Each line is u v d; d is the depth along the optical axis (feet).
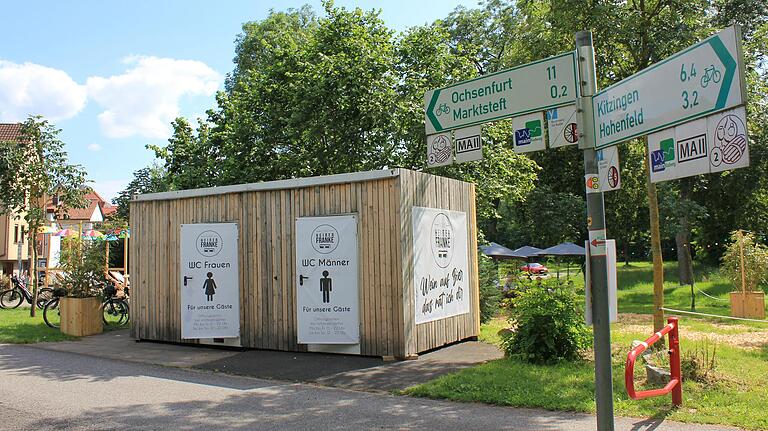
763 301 52.37
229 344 37.68
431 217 36.29
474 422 20.85
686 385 24.06
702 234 112.57
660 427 19.45
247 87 66.39
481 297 47.44
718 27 38.06
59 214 59.11
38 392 26.30
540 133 15.33
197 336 37.81
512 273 52.31
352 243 34.30
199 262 38.22
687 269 89.97
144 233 41.19
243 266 37.52
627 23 31.30
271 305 36.60
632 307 64.28
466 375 27.50
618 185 13.70
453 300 38.29
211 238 38.06
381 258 33.58
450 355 34.17
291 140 59.11
